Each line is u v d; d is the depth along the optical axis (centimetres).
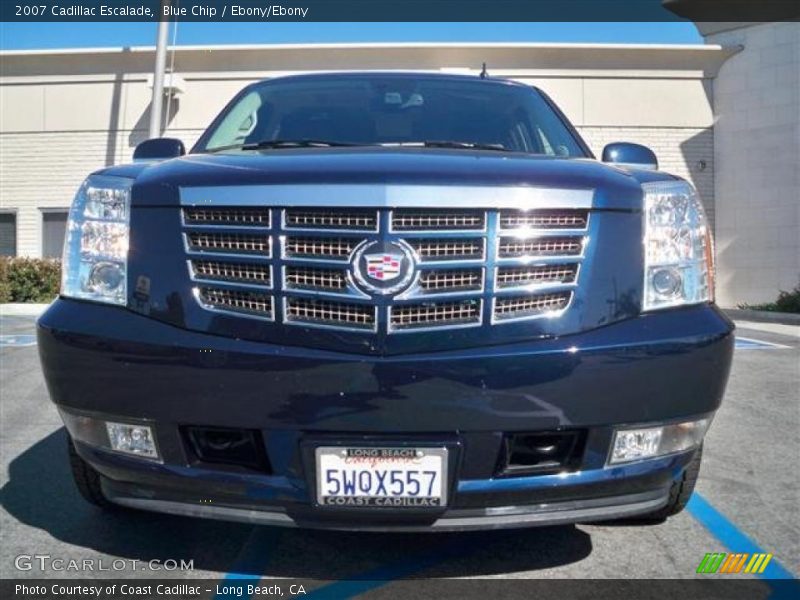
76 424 265
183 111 1534
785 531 334
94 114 1566
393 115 396
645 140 1532
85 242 271
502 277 247
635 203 260
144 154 358
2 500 364
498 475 243
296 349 241
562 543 320
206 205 255
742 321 1259
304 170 254
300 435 241
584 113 1523
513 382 237
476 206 246
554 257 249
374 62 1511
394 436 238
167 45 1440
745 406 562
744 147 1512
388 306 240
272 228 248
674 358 247
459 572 292
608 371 242
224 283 250
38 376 661
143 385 248
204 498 253
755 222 1506
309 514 246
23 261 1398
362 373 237
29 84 1573
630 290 252
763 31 1488
